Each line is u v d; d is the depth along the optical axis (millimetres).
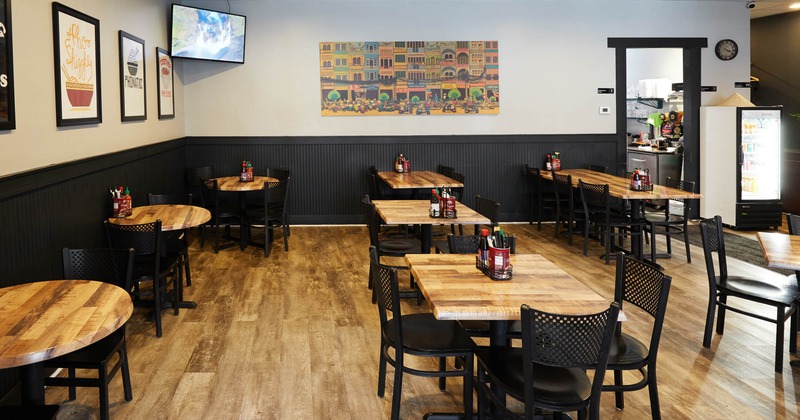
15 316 2607
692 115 9633
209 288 5984
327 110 9234
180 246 5703
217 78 9055
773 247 4000
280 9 9047
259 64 9094
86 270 3588
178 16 7801
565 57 9461
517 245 7883
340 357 4285
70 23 4836
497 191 9594
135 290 5430
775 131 8867
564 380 2760
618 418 3395
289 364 4164
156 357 4281
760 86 11109
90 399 3639
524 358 2535
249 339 4625
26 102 4121
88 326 2490
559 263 6910
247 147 9203
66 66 4754
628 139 12414
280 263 7000
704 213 9398
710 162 9266
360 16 9156
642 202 7344
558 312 2736
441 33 9281
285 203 7645
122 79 6148
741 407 3508
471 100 9398
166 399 3648
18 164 3986
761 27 10984
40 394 2750
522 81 9445
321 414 3475
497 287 3107
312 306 5418
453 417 3361
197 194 8602
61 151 4695
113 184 5746
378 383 3727
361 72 9227
